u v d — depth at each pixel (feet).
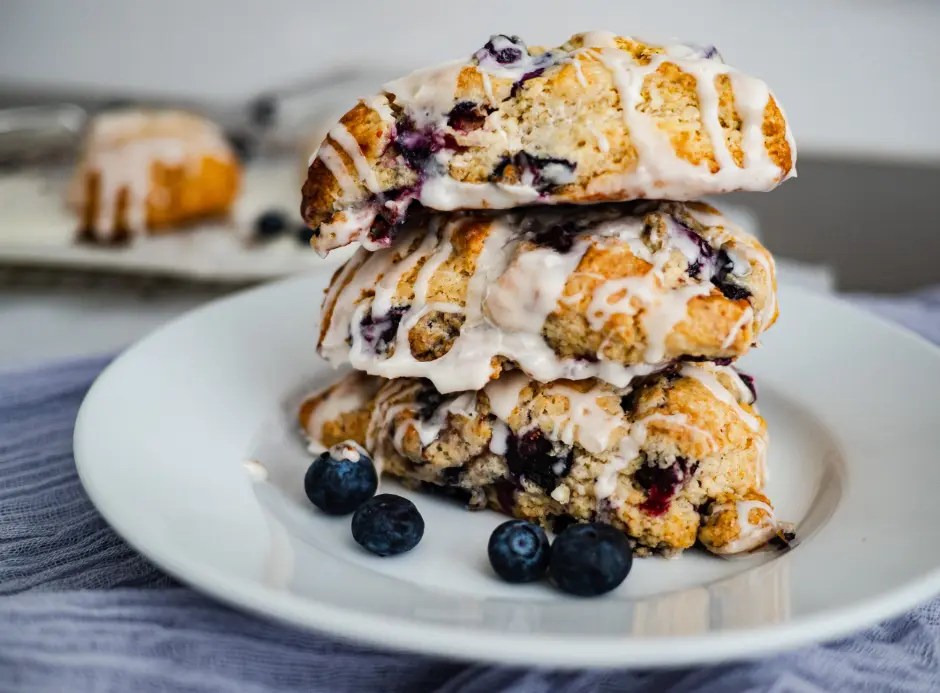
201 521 0.98
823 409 1.20
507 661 0.81
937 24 2.54
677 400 1.05
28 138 2.35
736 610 0.89
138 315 1.83
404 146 1.03
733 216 2.24
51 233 1.89
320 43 2.70
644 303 1.00
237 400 1.19
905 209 2.45
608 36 1.08
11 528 1.03
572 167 1.00
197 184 1.93
